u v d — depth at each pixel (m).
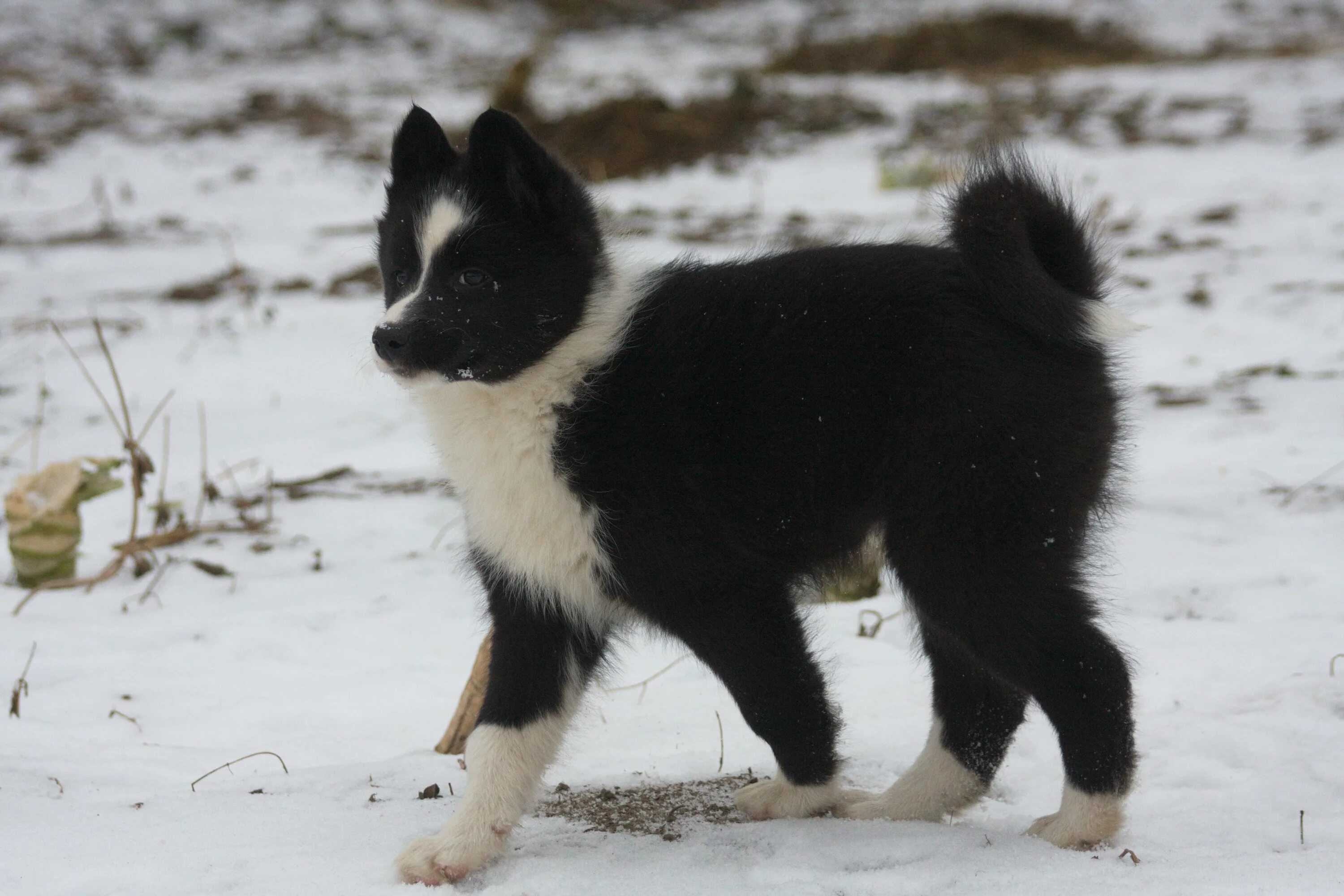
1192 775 6.96
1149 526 11.11
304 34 50.34
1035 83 39.06
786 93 36.09
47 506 11.11
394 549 11.85
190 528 12.11
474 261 6.38
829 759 6.46
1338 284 18.64
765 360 6.19
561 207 6.46
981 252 6.18
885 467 6.12
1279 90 35.84
